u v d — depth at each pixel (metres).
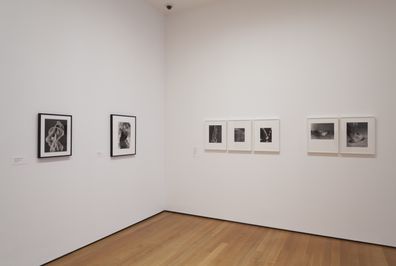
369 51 3.70
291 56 4.17
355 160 3.78
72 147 3.46
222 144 4.71
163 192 5.27
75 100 3.49
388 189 3.61
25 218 2.95
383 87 3.63
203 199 4.91
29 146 2.98
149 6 4.84
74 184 3.49
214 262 3.19
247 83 4.51
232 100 4.64
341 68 3.86
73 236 3.47
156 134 5.05
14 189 2.85
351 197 3.81
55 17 3.24
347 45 3.82
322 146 3.96
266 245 3.66
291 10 4.17
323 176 3.97
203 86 4.90
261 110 4.39
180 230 4.23
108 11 3.98
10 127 2.81
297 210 4.14
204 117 4.89
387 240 3.61
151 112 4.91
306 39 4.07
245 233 4.09
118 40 4.16
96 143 3.80
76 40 3.50
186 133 5.07
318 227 4.00
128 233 4.11
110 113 4.03
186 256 3.35
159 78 5.13
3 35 2.75
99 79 3.84
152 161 4.95
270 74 4.32
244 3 4.54
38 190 3.07
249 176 4.50
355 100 3.78
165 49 5.28
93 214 3.75
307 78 4.06
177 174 5.17
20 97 2.90
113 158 4.09
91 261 3.21
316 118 4.00
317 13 4.00
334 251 3.47
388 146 3.61
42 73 3.11
